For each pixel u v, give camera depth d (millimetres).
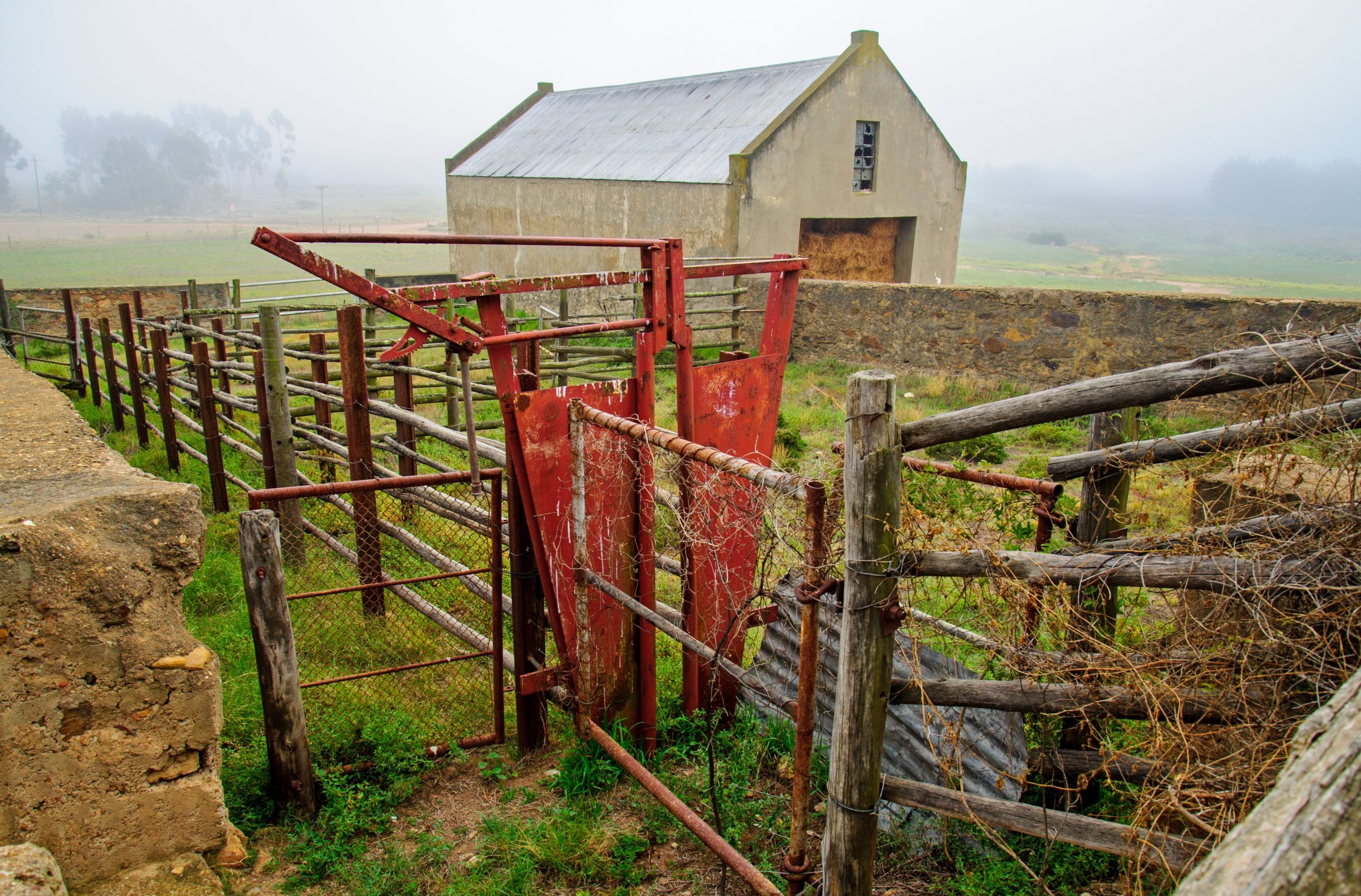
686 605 4613
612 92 27844
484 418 11234
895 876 3516
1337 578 2445
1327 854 1252
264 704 3865
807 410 12531
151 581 3213
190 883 3363
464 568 5930
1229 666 2602
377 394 11312
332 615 5797
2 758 3004
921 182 22828
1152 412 11227
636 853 3721
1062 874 3301
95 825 3217
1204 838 2520
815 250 21906
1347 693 1666
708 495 4488
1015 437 11375
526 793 4137
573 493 4160
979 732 3691
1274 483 2859
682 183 20359
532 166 25641
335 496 6836
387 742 4309
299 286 40719
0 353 7488
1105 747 2969
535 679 4344
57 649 3047
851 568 2598
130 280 53781
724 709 4773
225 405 10172
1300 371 2234
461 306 13406
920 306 15102
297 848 3717
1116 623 3582
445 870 3643
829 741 4223
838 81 20422
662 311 4402
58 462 3750
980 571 2684
